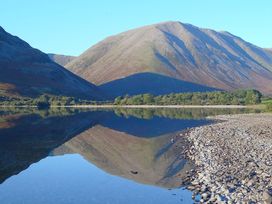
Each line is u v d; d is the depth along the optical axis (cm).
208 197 2502
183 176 3256
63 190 2953
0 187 3052
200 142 5128
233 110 14588
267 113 11525
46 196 2780
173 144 5434
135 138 6444
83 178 3384
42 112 15550
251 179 2781
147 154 4741
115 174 3547
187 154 4381
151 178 3341
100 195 2798
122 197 2736
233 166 3297
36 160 4347
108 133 7244
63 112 15525
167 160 4175
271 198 2266
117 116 12438
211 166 3400
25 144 5725
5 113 14600
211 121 9362
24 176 3469
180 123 9106
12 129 8000
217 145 4678
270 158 3575
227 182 2770
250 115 10656
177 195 2692
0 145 5616
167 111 15575
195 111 14925
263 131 6119
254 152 3956
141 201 2620
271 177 2786
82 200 2669
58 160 4350
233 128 6825
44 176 3472
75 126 8738
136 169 3791
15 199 2703
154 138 6384
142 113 14238
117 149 5228
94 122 9881
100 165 4031
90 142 5978
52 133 7262
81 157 4562
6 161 4266
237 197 2378
